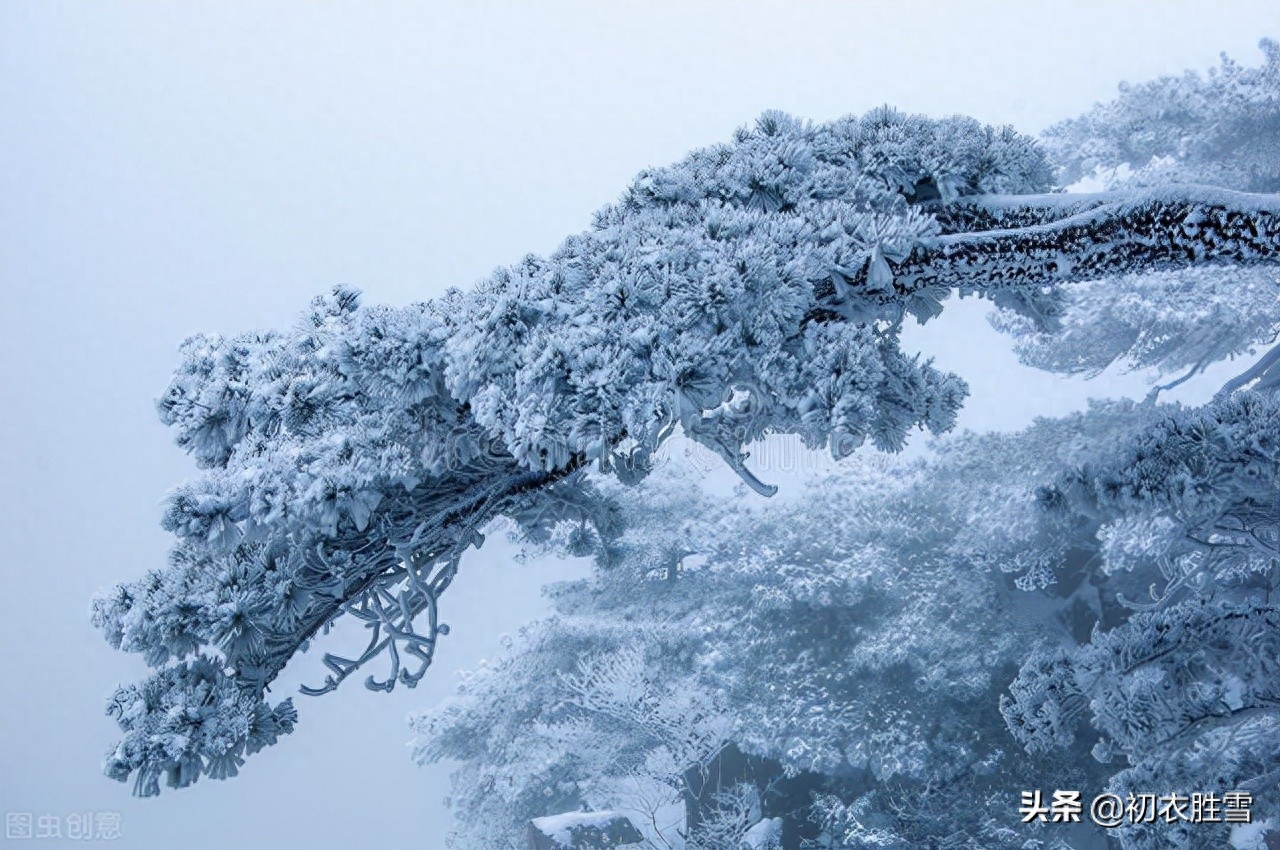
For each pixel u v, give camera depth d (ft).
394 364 26.37
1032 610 74.90
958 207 30.30
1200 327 76.13
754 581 78.64
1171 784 37.91
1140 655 36.22
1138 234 28.09
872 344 26.14
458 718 83.92
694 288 25.88
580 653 77.77
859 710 72.49
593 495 35.19
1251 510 36.09
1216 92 82.43
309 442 27.94
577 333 25.34
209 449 29.48
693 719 72.08
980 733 71.00
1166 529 52.31
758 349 25.96
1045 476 70.38
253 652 29.22
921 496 77.92
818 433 25.85
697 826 73.00
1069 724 37.17
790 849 73.82
